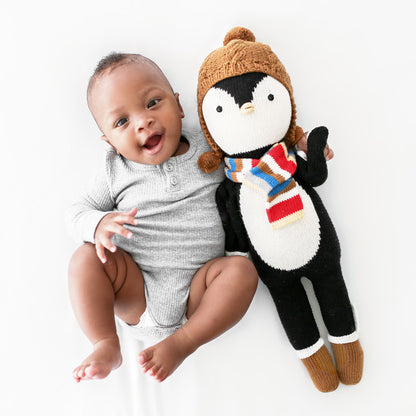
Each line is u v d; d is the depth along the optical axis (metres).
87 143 1.30
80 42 1.31
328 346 1.22
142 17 1.30
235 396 1.20
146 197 1.14
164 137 1.09
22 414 1.20
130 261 1.13
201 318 1.01
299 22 1.30
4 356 1.24
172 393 1.20
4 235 1.29
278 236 1.09
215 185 1.18
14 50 1.31
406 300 1.23
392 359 1.21
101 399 1.20
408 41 1.30
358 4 1.30
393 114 1.28
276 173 1.09
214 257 1.17
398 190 1.26
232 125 1.07
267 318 1.23
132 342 1.23
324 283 1.15
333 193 1.27
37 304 1.27
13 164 1.30
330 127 1.28
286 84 1.10
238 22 1.30
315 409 1.20
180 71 1.30
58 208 1.29
